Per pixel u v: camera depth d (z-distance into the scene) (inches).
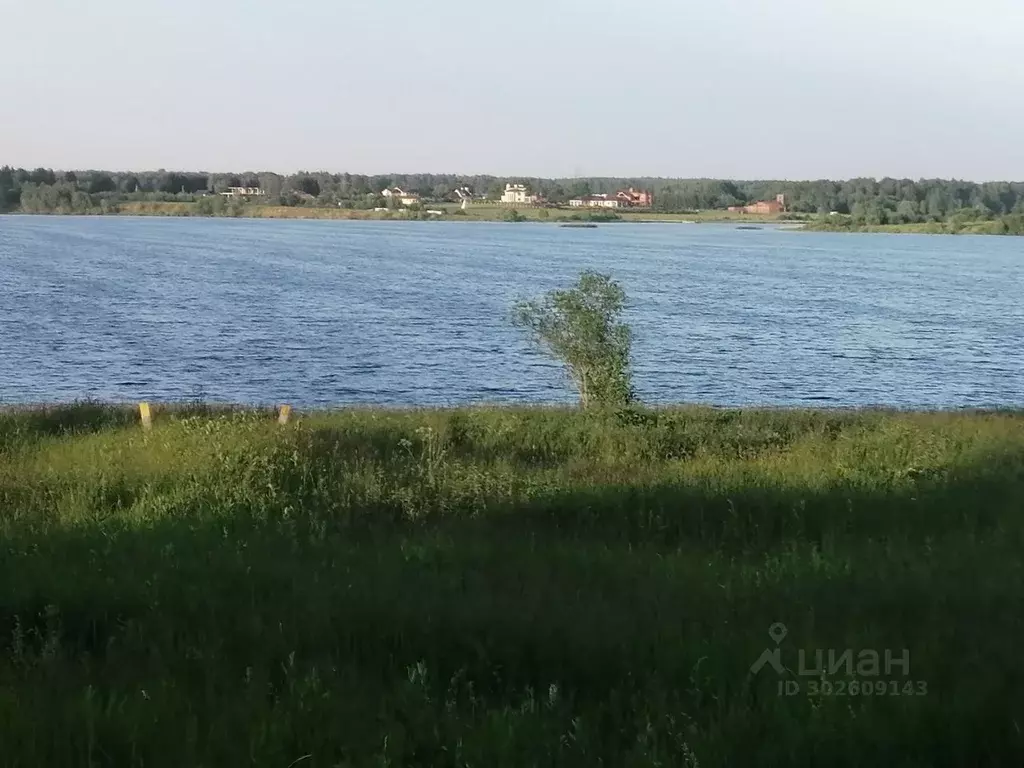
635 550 378.3
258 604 291.6
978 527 420.8
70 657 255.9
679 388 1467.8
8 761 191.5
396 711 219.0
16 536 375.9
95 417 764.0
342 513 440.8
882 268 4692.4
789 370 1652.3
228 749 198.2
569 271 4028.1
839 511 447.5
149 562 336.8
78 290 2810.0
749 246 6781.5
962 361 1793.8
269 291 2925.7
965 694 224.5
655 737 202.1
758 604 296.4
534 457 636.7
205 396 1331.2
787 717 212.5
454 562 346.0
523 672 245.6
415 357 1705.2
